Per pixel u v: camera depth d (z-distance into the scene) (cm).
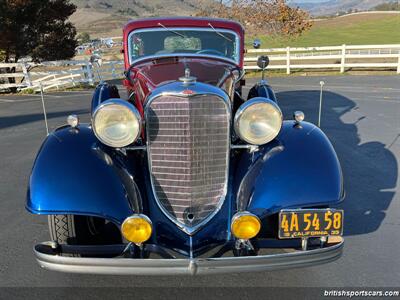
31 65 1839
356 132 830
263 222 399
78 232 350
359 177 588
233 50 512
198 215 328
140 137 347
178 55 473
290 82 1623
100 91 448
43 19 1900
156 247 317
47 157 335
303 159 341
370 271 369
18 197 544
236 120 328
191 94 304
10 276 368
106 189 319
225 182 333
